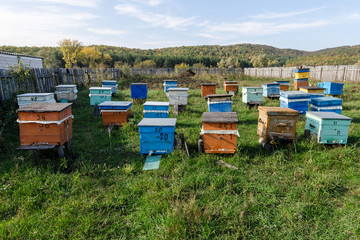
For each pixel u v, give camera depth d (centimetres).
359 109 1089
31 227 332
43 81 1431
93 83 2162
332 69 2553
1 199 390
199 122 891
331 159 538
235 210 359
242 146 638
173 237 312
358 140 646
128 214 371
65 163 501
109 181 461
